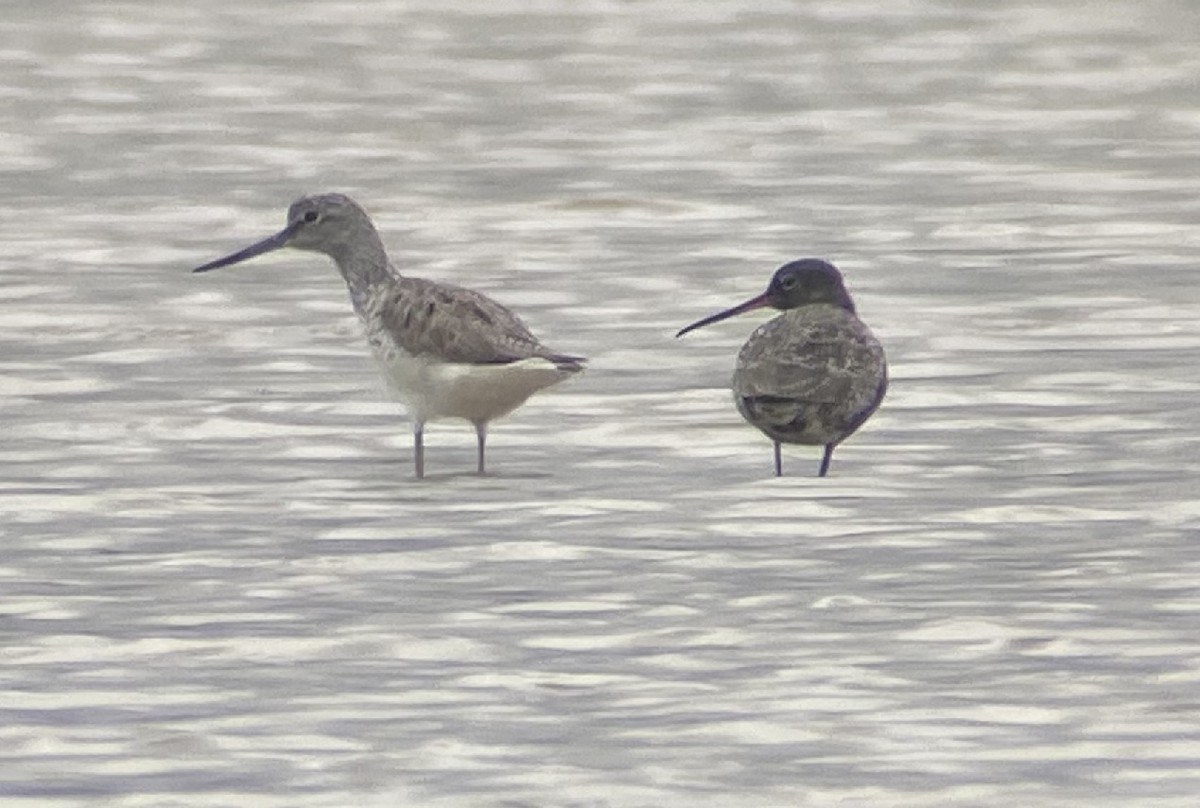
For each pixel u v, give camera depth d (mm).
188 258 24172
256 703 11062
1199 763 10211
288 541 13922
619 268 23562
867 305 21500
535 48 42562
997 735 10570
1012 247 24734
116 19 45594
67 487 15211
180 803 9859
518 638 12016
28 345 19719
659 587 12875
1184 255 24125
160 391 18000
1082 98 37094
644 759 10320
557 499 14844
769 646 11844
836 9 48156
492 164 30594
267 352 19469
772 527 14094
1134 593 12664
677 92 37500
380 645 11906
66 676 11461
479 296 15734
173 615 12445
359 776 10156
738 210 27156
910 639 11930
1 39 42750
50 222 26328
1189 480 15133
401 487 15250
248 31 44406
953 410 17250
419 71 39594
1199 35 44188
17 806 9820
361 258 16469
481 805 9828
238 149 31859
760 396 15250
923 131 33719
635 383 18266
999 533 13930
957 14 47344
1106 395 17703
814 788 9984
